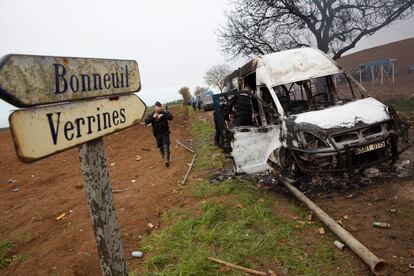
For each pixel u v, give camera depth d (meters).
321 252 3.62
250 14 14.42
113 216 2.09
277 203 5.25
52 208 6.74
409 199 4.52
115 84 2.15
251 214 4.72
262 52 15.12
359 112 5.36
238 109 7.64
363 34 14.02
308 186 5.62
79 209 6.34
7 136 24.44
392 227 3.93
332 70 6.50
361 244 3.43
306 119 5.46
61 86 1.66
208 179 7.02
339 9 13.74
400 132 5.34
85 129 1.84
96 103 1.96
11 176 11.31
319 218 4.30
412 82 24.84
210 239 4.12
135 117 2.41
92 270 4.01
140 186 7.35
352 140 5.05
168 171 8.27
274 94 6.19
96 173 1.98
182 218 4.97
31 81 1.47
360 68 35.75
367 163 5.06
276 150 6.04
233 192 5.73
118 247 2.10
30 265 4.35
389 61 32.41
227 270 3.51
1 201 8.17
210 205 5.16
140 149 13.06
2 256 4.76
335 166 5.09
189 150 10.77
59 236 5.12
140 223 5.17
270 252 3.75
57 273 3.98
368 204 4.63
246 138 6.14
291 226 4.32
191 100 39.31
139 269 3.82
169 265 3.71
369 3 13.73
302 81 6.89
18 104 1.40
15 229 5.93
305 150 5.17
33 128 1.48
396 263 3.25
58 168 11.53
